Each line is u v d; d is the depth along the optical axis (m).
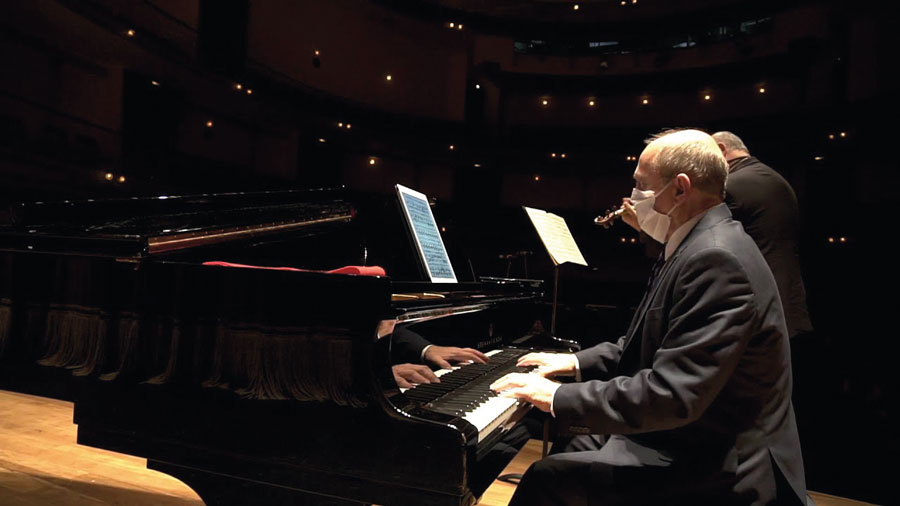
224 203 2.43
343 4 13.66
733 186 2.45
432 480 1.16
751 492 1.26
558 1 15.31
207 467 1.38
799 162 12.52
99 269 1.52
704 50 14.52
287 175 13.32
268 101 11.63
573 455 1.44
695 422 1.34
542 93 15.77
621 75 15.06
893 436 3.82
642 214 1.51
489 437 1.28
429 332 1.66
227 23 10.96
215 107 11.73
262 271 1.34
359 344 1.24
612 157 14.74
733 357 1.21
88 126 9.64
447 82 15.36
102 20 8.36
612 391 1.26
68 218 2.10
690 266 1.31
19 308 1.59
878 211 10.05
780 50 13.23
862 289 9.73
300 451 1.28
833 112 11.56
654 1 14.77
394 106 14.79
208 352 1.39
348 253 2.50
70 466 2.77
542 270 13.27
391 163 15.02
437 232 2.33
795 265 2.41
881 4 11.25
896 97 10.52
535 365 1.92
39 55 8.94
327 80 13.55
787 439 1.32
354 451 1.23
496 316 2.31
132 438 1.46
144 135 9.93
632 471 1.34
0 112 8.31
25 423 3.40
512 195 15.73
